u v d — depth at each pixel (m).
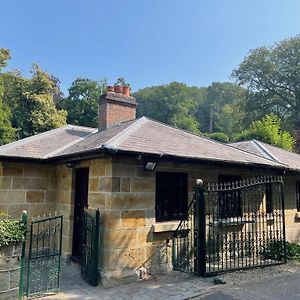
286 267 7.87
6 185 8.96
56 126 32.81
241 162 8.53
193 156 7.56
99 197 7.27
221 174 9.22
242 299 5.58
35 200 9.40
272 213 10.07
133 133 8.15
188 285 6.41
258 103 45.53
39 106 32.94
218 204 8.91
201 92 75.00
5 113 29.61
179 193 8.30
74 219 8.76
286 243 9.06
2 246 5.16
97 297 5.83
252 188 9.79
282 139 25.78
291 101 43.75
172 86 61.78
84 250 7.22
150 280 6.91
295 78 42.84
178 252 7.88
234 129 48.91
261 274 7.18
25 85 34.03
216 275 7.11
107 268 6.62
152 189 7.60
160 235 7.61
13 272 5.30
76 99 42.34
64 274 7.37
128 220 7.05
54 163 9.49
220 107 69.31
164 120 58.94
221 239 8.74
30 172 9.40
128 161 7.21
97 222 6.76
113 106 11.54
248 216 9.41
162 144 7.89
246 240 8.84
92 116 41.41
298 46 43.88
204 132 64.44
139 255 7.15
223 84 72.88
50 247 9.06
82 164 8.21
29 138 10.33
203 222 7.15
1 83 30.56
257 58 46.41
